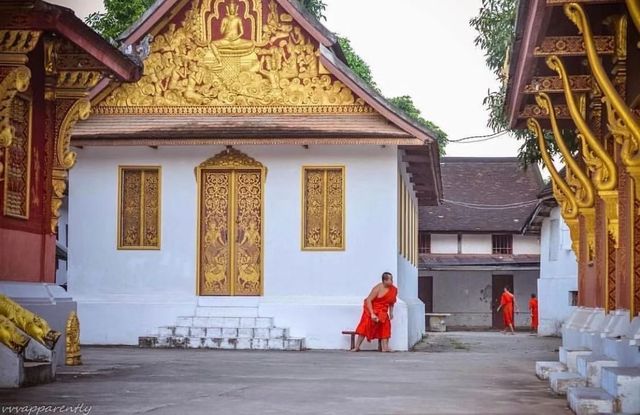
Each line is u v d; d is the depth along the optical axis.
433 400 11.38
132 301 24.08
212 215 24.31
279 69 24.19
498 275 50.84
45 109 15.55
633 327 11.34
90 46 14.72
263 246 24.03
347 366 17.25
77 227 24.44
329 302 23.69
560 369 14.67
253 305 23.89
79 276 24.38
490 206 51.47
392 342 23.38
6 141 12.87
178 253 24.25
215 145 24.16
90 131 23.81
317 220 24.09
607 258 14.24
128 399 11.06
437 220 50.41
